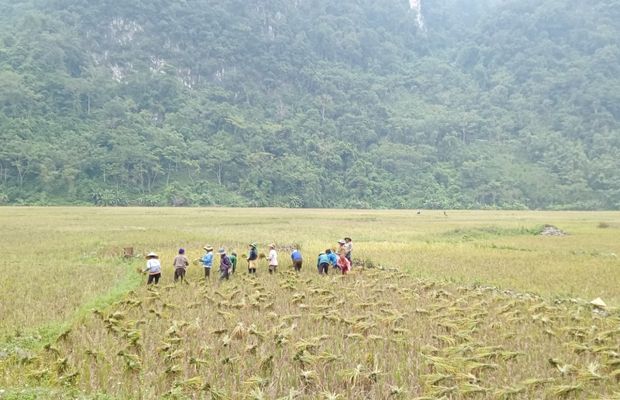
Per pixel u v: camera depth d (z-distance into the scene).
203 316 14.95
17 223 51.44
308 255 29.91
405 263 26.83
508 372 10.46
